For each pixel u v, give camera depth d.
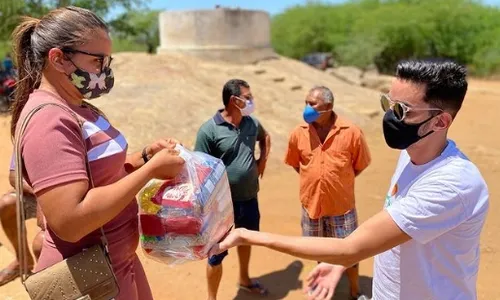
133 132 9.95
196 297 4.93
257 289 4.98
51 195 2.06
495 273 5.33
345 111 14.27
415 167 2.21
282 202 7.87
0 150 9.94
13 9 15.18
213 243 2.42
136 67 13.51
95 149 2.29
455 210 2.04
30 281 2.26
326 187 4.42
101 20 2.36
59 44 2.23
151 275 5.32
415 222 2.04
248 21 16.83
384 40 34.09
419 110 2.09
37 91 2.29
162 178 2.30
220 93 13.06
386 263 2.31
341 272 2.36
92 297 2.27
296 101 13.98
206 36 16.17
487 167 10.01
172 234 2.35
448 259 2.15
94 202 2.09
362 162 4.50
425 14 34.78
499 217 6.94
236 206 4.52
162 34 17.02
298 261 5.73
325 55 32.78
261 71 15.72
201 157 2.61
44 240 2.44
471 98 21.58
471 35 35.69
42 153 2.08
